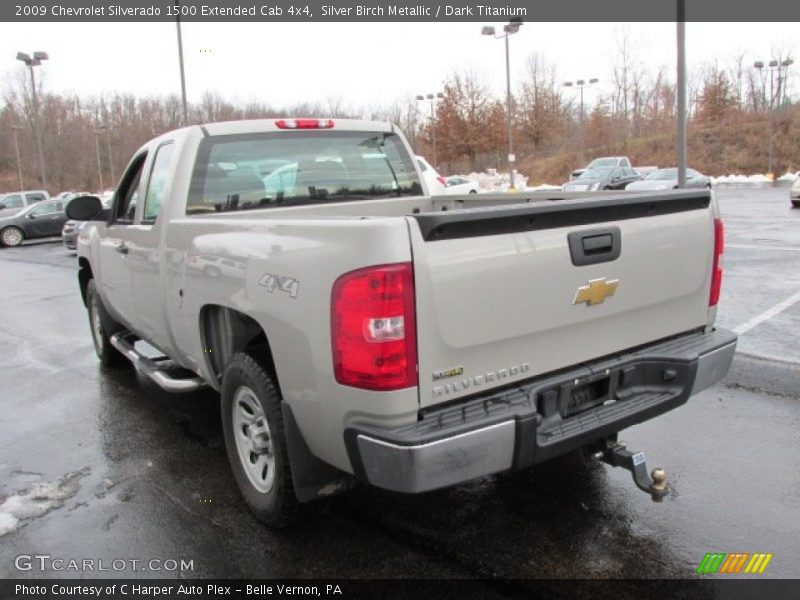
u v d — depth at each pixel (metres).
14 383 6.35
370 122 5.09
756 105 63.62
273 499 3.27
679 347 3.38
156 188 4.48
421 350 2.55
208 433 4.86
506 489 3.79
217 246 3.44
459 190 29.61
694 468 3.94
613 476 3.90
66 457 4.52
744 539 3.22
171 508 3.74
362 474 2.68
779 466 3.93
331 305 2.63
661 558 3.09
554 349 2.96
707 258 3.55
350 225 2.56
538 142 63.41
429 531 3.39
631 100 63.75
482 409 2.69
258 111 62.31
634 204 3.08
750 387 5.21
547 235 2.83
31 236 23.81
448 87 59.00
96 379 6.32
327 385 2.71
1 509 3.80
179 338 4.16
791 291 8.69
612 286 3.07
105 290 5.75
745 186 42.41
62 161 82.69
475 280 2.63
